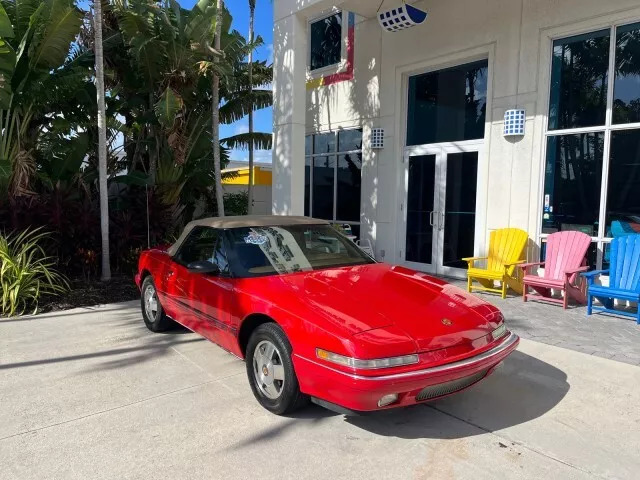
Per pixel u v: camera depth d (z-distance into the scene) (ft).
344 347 10.11
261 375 12.39
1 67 25.75
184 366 15.37
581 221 24.11
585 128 23.67
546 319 19.98
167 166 36.60
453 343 10.70
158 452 10.37
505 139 26.37
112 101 36.47
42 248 26.22
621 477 9.36
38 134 33.42
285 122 31.65
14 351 16.83
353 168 36.60
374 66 33.88
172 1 32.68
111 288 26.91
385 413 12.11
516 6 25.58
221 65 30.71
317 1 28.73
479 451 10.32
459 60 28.99
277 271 14.29
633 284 19.74
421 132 31.91
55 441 10.84
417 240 32.37
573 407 12.26
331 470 9.69
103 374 14.74
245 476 9.51
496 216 27.04
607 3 22.45
